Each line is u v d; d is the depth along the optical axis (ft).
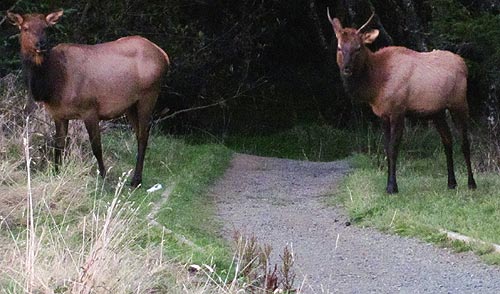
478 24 59.77
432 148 68.69
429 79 45.50
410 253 36.22
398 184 48.06
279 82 89.71
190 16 79.15
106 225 27.61
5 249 29.63
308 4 85.87
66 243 30.09
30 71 41.83
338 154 79.41
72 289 25.55
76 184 39.19
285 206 46.24
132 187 44.62
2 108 47.62
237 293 27.45
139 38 45.37
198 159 56.18
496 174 53.52
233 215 43.19
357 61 45.16
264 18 84.69
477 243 35.86
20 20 41.91
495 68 63.26
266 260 29.89
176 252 32.24
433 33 65.00
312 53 89.92
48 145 45.21
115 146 52.85
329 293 30.40
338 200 46.98
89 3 66.44
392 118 45.80
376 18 75.46
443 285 31.76
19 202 35.60
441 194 44.75
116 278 26.50
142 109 45.21
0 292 25.59
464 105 46.55
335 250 36.88
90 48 43.73
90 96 43.14
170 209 40.01
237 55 82.48
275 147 81.15
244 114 86.58
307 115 88.07
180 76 74.79
